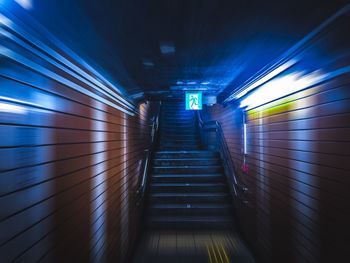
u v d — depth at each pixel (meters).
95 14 1.94
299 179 3.17
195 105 5.98
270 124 4.17
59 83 2.11
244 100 5.14
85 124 2.71
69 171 2.27
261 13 1.99
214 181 7.48
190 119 11.56
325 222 2.61
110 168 3.68
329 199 2.54
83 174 2.61
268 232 4.29
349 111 2.21
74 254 2.32
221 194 6.94
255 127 4.98
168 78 4.49
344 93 2.28
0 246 1.32
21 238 1.51
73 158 2.36
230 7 1.90
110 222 3.61
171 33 2.39
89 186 2.78
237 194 6.25
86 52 2.60
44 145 1.84
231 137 6.98
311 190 2.88
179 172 7.82
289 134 3.44
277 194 3.90
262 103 4.47
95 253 2.92
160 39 2.52
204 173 7.79
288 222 3.51
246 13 2.00
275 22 2.12
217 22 2.15
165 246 5.41
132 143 5.58
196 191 7.17
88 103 2.81
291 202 3.41
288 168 3.49
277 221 3.90
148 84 4.98
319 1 1.76
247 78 4.06
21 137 1.55
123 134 4.62
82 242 2.53
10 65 1.46
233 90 5.23
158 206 6.63
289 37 2.42
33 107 1.70
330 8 1.81
